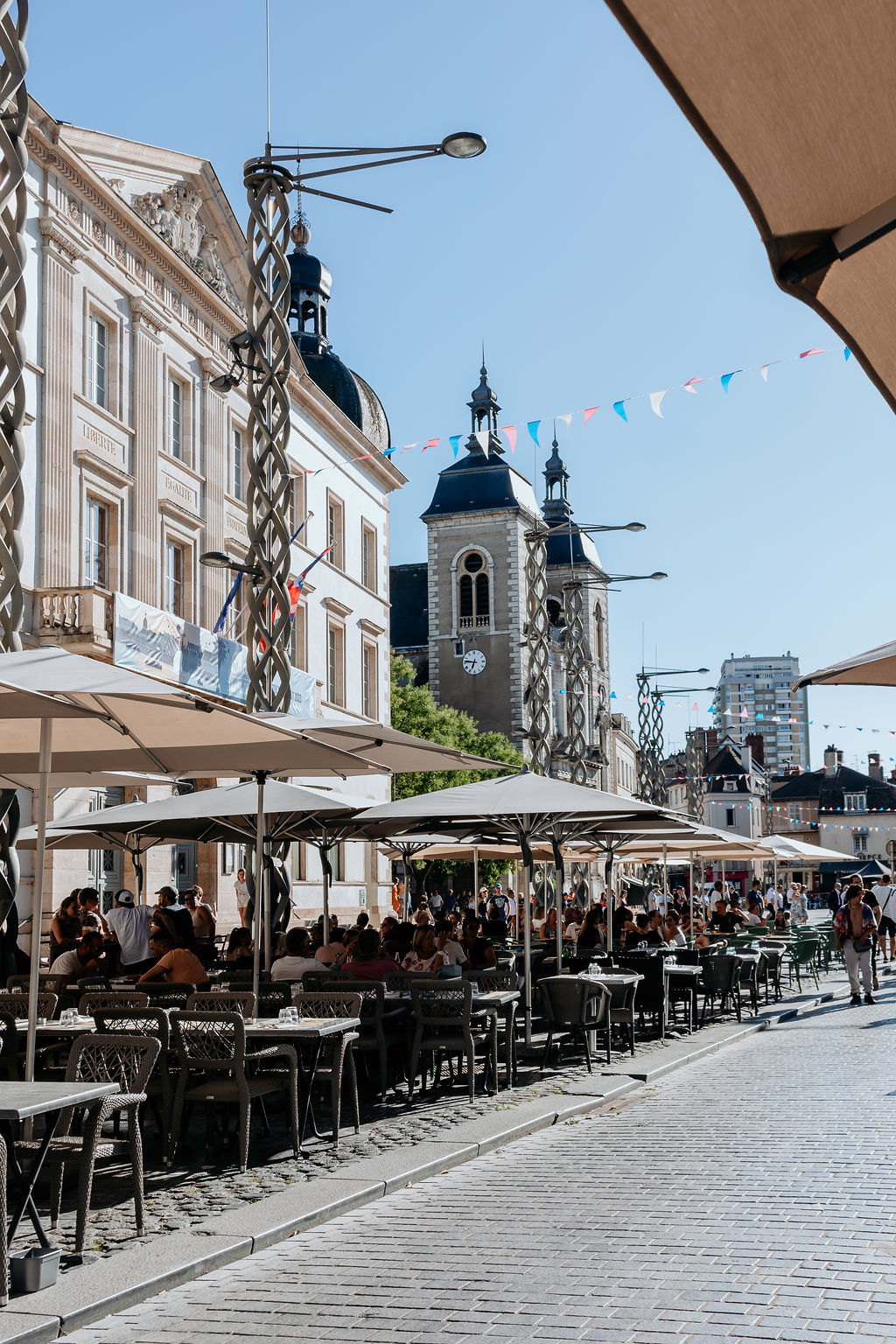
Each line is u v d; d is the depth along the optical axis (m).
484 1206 8.12
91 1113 6.95
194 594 32.00
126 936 18.20
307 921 38.81
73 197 26.81
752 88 1.99
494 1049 13.10
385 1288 6.39
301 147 19.12
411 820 19.09
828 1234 7.19
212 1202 8.25
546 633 34.47
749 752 135.88
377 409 47.78
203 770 12.55
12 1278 6.28
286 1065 10.78
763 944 27.31
